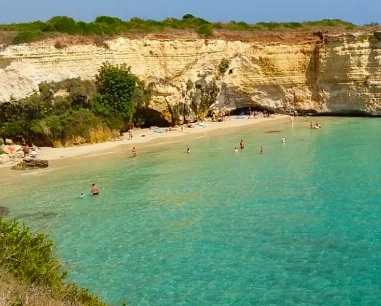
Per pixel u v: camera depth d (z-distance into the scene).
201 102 71.31
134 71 65.19
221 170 44.22
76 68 60.16
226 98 75.31
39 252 16.56
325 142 53.81
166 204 35.28
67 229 31.08
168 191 38.44
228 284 22.97
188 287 22.95
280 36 75.19
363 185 36.81
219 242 27.95
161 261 25.91
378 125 62.28
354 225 29.16
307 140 55.56
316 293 21.66
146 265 25.53
